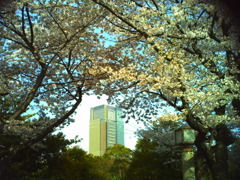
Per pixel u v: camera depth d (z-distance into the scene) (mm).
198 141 8609
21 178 15445
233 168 14523
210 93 7676
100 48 12055
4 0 7641
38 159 17547
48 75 12594
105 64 12047
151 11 8750
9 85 11680
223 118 7828
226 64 8773
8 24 10508
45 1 10664
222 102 7957
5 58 12078
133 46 12078
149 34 8453
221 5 5320
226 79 7684
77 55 12648
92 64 11867
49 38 11703
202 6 8258
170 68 7898
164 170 20500
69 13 10883
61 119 11266
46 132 10922
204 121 8180
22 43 11008
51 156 18141
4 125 10430
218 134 8883
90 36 11883
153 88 8180
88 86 12867
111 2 9016
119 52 12133
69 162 20484
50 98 13516
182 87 8477
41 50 11516
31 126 12586
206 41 9695
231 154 15062
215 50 9297
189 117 8266
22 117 17062
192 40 8859
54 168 18031
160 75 8445
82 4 10844
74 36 11383
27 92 12664
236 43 7840
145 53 11406
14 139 13602
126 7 10016
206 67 9000
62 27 11359
